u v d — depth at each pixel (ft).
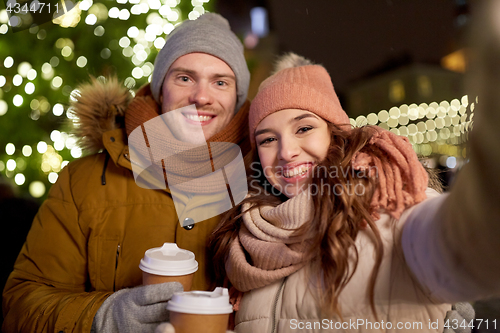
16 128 11.31
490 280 2.21
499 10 1.60
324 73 4.59
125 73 11.57
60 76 11.33
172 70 5.37
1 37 11.03
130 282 4.75
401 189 3.47
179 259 3.64
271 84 4.34
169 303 3.02
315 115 4.10
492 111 1.72
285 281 3.87
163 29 11.52
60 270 5.00
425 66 35.76
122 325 3.59
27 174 11.22
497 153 1.77
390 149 3.60
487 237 1.98
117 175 5.26
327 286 3.40
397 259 3.42
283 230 3.79
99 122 5.73
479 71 1.72
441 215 2.55
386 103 37.09
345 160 3.76
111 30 11.50
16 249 6.48
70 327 4.04
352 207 3.58
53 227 5.14
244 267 3.86
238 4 25.09
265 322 3.77
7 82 11.49
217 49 5.36
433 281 2.83
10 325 4.56
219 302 2.94
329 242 3.43
